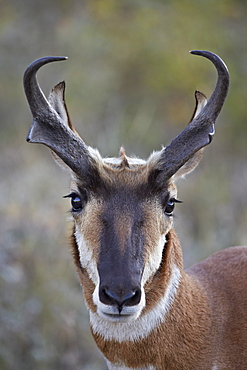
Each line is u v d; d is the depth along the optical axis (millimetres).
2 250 19531
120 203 11047
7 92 35312
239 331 12102
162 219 11406
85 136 32188
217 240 22250
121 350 11609
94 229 10922
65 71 36281
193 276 12789
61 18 38719
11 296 18094
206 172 28344
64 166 12391
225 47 37438
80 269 11891
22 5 39344
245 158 32500
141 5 38594
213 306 12242
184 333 11703
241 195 26562
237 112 34188
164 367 11703
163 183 11297
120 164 11742
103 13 38031
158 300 11500
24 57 37156
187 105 35406
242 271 12938
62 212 22984
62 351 17656
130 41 36594
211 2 38875
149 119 34031
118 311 10250
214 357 11867
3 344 17172
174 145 11438
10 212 22281
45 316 17953
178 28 37406
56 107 12117
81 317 18406
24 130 32719
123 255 10477
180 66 35781
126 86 36000
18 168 28250
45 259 19609
